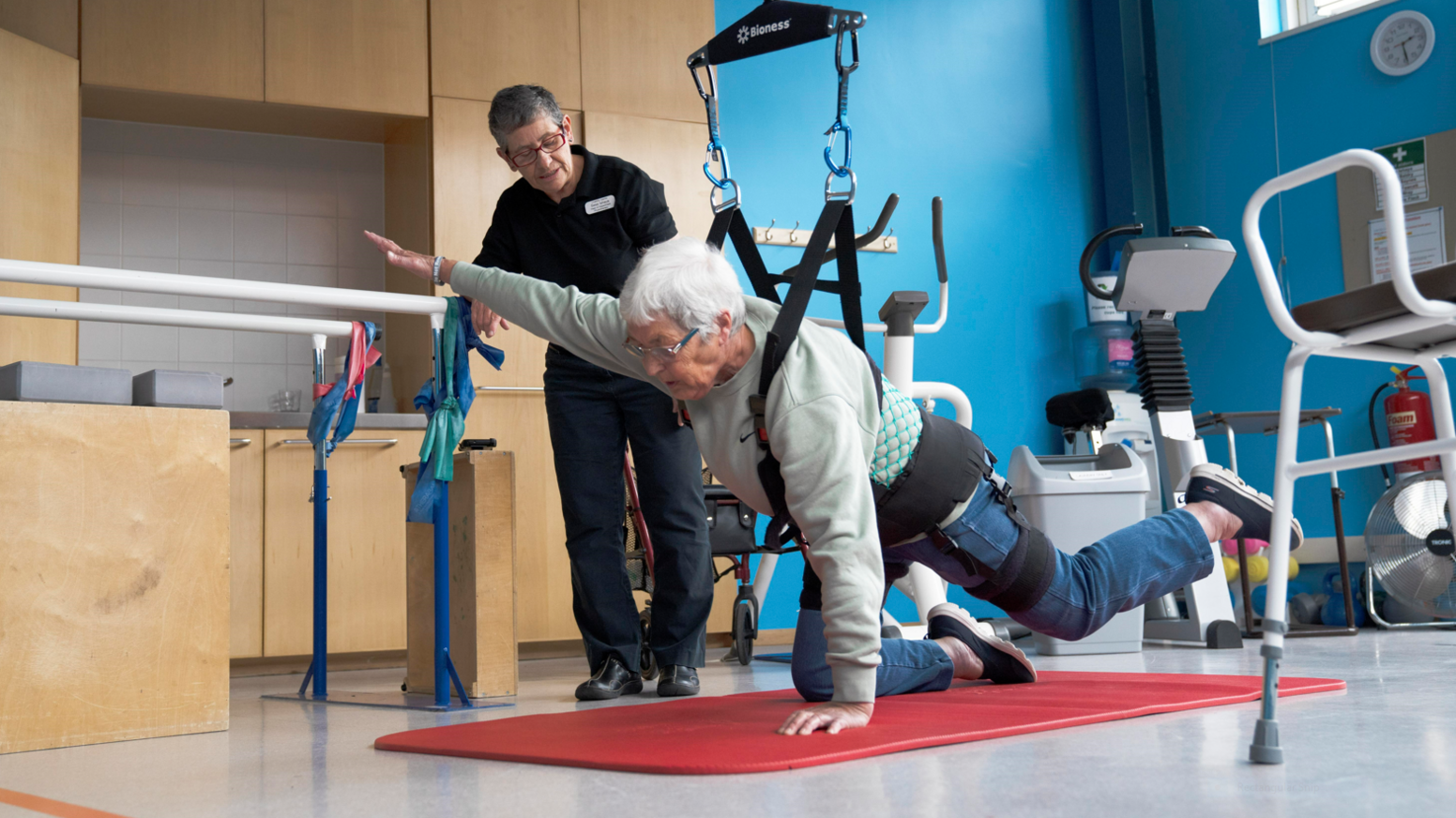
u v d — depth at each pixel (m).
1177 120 5.05
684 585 2.18
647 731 1.53
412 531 2.54
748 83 4.54
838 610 1.39
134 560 1.85
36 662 1.73
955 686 2.05
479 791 1.19
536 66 4.12
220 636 1.92
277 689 2.86
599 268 2.19
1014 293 4.95
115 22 3.62
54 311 2.07
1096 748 1.33
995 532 1.57
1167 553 1.70
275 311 4.21
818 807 1.03
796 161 4.60
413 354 4.08
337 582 3.55
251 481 3.47
